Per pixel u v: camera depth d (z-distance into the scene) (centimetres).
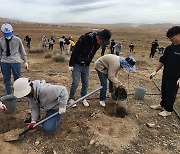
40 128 445
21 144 405
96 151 396
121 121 486
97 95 635
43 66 1084
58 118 429
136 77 871
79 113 513
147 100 620
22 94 354
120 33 7844
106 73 527
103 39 473
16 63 542
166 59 504
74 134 433
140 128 475
